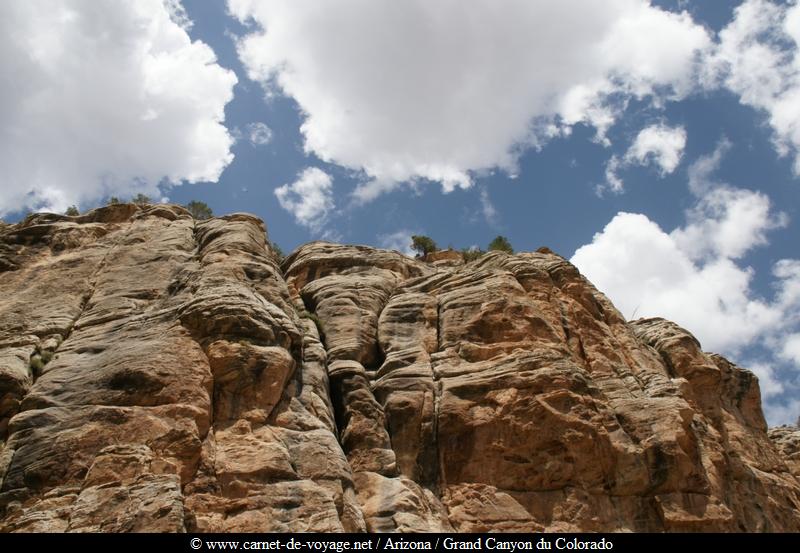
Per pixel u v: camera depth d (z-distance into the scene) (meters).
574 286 28.52
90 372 18.39
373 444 20.02
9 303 22.48
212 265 23.11
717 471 22.95
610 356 25.72
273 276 23.73
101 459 15.23
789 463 33.56
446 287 27.31
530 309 24.91
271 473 16.72
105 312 21.80
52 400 17.47
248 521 15.48
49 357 19.86
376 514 17.95
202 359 18.72
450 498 19.44
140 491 14.26
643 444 20.67
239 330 19.50
